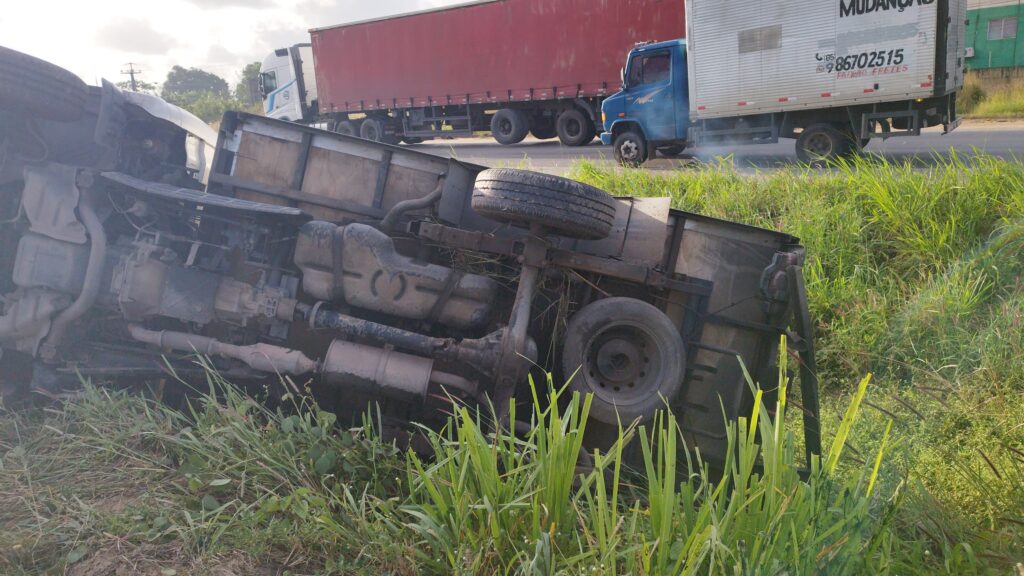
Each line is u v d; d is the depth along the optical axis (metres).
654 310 4.06
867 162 9.93
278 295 4.29
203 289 4.30
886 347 6.36
